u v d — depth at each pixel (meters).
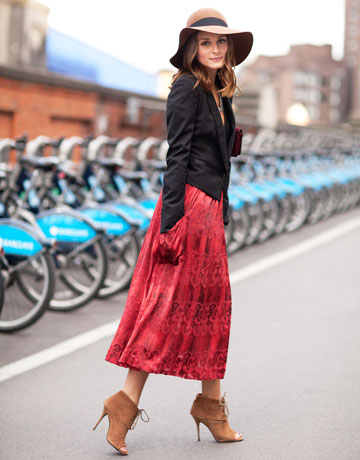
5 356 4.54
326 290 6.79
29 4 13.16
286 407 3.64
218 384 3.15
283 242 10.05
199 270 2.95
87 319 5.59
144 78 18.64
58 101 10.67
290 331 5.23
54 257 5.85
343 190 13.81
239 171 9.65
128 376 3.01
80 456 3.02
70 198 6.94
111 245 6.37
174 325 2.93
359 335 5.13
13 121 9.79
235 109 18.17
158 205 2.98
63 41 14.69
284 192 10.18
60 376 4.14
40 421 3.44
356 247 9.59
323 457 3.02
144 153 8.18
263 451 3.08
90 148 7.33
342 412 3.57
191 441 3.19
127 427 2.99
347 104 171.12
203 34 2.89
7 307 5.55
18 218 5.81
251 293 6.63
